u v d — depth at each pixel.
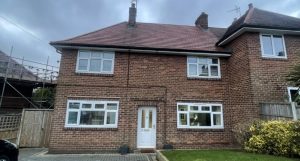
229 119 12.04
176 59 12.48
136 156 9.98
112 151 10.87
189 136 11.55
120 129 11.18
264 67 11.07
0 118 11.15
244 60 11.41
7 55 17.67
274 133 7.95
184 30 16.19
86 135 10.88
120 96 11.58
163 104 11.77
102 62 11.95
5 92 16.08
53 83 17.31
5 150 6.60
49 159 9.15
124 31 14.45
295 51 11.62
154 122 11.72
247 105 10.88
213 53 12.46
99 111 11.29
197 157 7.18
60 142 10.66
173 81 12.13
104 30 14.26
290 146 7.40
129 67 12.01
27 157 9.50
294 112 8.41
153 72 12.12
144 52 12.19
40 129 12.21
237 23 13.55
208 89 12.27
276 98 10.75
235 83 12.05
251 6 14.28
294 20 12.57
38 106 18.08
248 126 9.29
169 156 7.70
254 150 8.25
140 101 11.67
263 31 11.48
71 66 11.63
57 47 11.69
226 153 7.96
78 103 11.26
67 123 10.93
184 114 11.84
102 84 11.59
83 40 12.20
